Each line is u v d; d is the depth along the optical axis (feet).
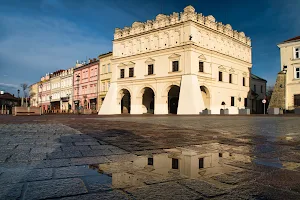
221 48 133.90
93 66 175.42
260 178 10.18
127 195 8.07
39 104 280.92
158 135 26.32
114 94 143.13
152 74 126.72
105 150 16.80
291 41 125.49
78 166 12.10
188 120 59.16
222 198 7.91
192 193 8.33
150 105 144.25
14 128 34.14
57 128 34.42
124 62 141.08
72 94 205.57
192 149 17.49
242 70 150.20
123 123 47.16
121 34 145.79
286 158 14.38
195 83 112.06
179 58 116.16
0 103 278.26
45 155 14.80
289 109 124.06
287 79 126.52
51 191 8.38
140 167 12.04
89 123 46.88
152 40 128.88
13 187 8.77
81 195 8.03
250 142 21.27
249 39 159.43
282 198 7.97
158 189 8.70
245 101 151.94
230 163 13.05
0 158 13.79
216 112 126.41
